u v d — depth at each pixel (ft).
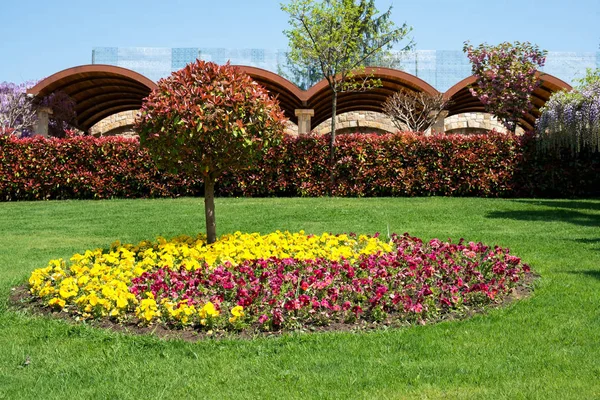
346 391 12.35
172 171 26.94
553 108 56.29
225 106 25.16
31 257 27.76
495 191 58.29
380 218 40.16
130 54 96.99
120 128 112.88
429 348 14.89
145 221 40.55
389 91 89.66
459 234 32.89
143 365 14.03
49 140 60.39
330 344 15.26
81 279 19.10
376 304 17.29
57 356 14.70
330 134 59.72
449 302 18.06
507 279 21.30
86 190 60.29
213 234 27.68
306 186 59.36
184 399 12.17
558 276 22.40
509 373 13.16
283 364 13.97
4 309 18.71
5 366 14.10
